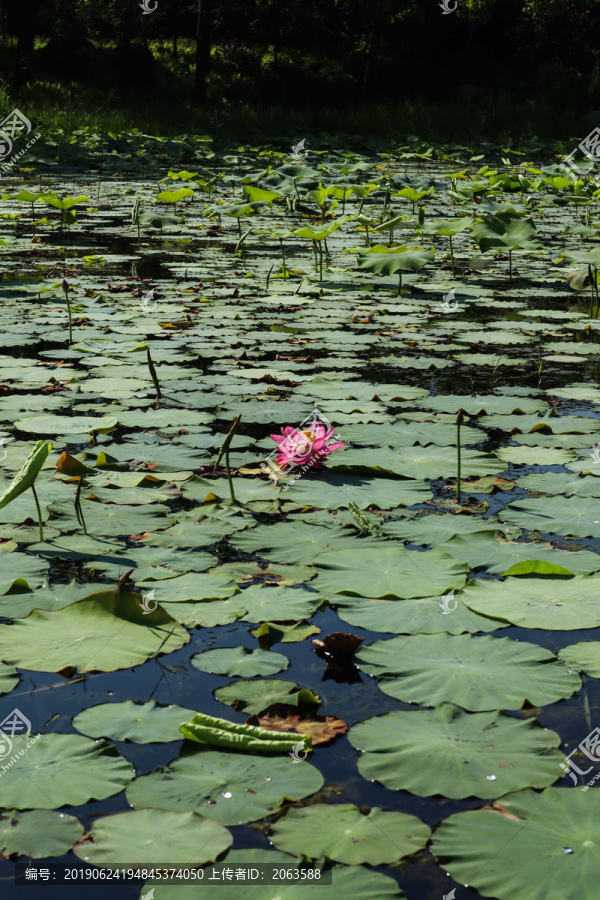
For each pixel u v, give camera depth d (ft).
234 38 85.76
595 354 13.89
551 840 3.75
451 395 11.28
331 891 3.48
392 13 78.79
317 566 6.41
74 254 23.48
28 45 65.36
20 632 5.45
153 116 65.16
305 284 20.13
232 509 7.47
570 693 4.87
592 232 23.15
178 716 4.71
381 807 4.04
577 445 9.27
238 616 5.69
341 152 57.88
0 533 6.99
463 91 79.36
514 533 7.07
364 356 13.55
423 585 6.07
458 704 4.78
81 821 3.92
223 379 11.91
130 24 77.15
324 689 5.05
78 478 8.18
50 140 52.54
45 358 13.09
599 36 86.33
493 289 19.92
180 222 22.49
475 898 3.49
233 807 4.00
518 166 52.80
